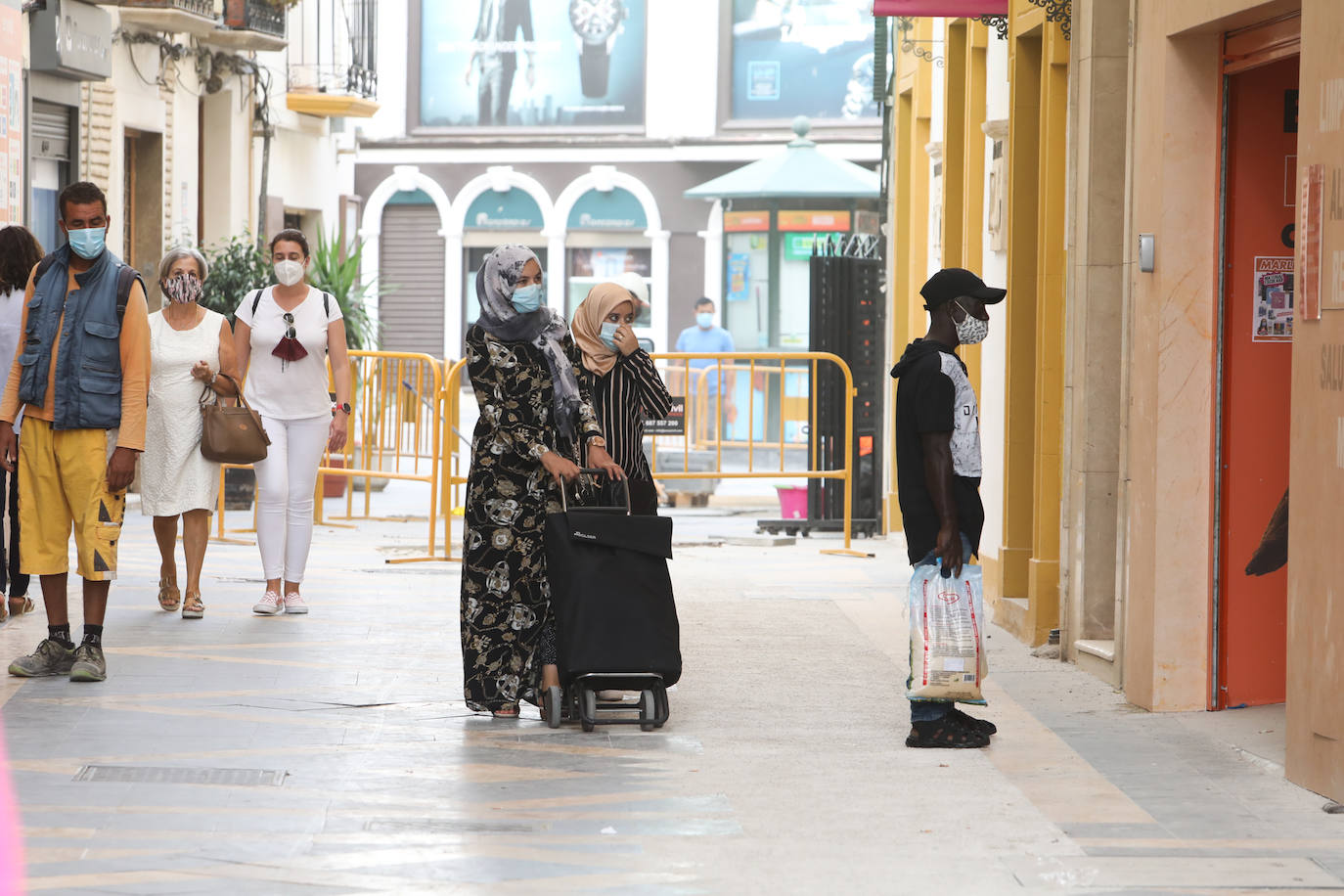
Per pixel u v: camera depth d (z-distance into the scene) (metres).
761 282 51.91
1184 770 12.49
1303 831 10.85
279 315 18.70
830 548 27.33
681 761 12.62
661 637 13.51
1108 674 15.89
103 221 14.69
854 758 12.80
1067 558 17.00
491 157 67.25
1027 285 19.20
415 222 68.25
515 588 13.90
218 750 12.65
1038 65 19.22
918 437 13.02
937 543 12.91
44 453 14.87
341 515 30.92
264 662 16.11
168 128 36.22
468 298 68.19
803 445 32.22
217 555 24.34
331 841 10.38
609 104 66.62
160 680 15.15
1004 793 11.77
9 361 16.98
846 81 64.94
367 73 47.88
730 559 25.73
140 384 14.80
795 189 50.34
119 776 11.84
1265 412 14.43
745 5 65.25
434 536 24.78
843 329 28.89
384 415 29.39
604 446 13.88
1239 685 14.58
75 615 18.58
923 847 10.44
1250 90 14.26
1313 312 11.62
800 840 10.56
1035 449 19.22
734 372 34.75
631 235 67.19
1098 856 10.29
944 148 24.77
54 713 13.70
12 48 24.58
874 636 18.47
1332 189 11.36
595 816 11.06
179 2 33.69
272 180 44.59
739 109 65.69
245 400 18.58
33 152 29.23
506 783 11.89
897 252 29.19
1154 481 14.46
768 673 16.25
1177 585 14.49
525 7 66.75
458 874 9.77
